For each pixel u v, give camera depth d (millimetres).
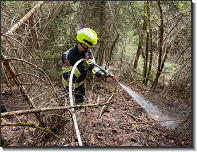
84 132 2273
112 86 4039
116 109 2994
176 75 3076
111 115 2770
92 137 2170
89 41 2332
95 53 4457
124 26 4445
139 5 4223
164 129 2439
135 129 2395
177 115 2883
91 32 2361
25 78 2381
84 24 4098
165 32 3707
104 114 2789
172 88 3389
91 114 2760
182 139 2189
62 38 3951
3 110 2256
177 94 3424
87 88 3828
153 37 4176
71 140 2096
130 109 3023
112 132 2297
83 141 2084
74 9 3902
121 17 4406
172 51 4094
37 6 2580
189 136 2258
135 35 4867
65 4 3758
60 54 3830
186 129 2445
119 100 3355
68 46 4051
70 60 2510
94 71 2646
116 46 4445
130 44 4504
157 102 3324
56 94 2002
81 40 2355
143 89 4047
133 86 4184
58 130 2248
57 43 3848
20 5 2850
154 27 4098
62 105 2078
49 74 3502
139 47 4430
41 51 3105
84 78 2734
